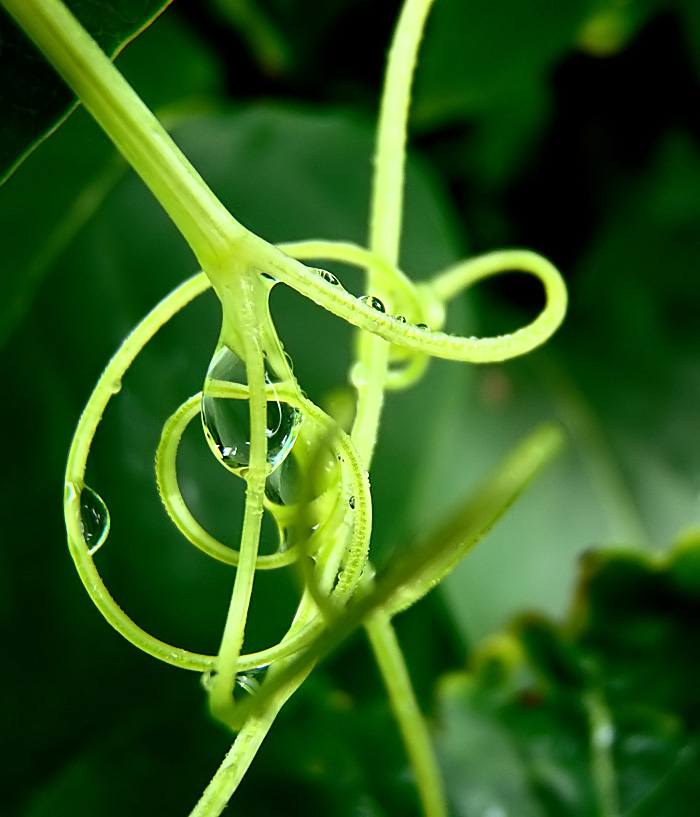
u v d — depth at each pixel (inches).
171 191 3.6
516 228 6.1
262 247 3.6
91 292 5.1
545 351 6.1
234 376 3.8
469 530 3.3
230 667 3.7
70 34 3.6
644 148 6.0
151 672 5.0
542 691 5.4
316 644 3.4
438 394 5.2
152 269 5.2
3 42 3.7
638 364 6.1
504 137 5.8
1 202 4.9
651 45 5.7
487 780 5.2
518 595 5.6
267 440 3.8
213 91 5.4
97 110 3.6
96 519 3.9
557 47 5.5
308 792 5.0
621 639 5.5
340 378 5.1
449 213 5.4
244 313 3.6
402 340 3.8
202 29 5.3
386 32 5.4
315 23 5.4
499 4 5.3
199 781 5.0
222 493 5.0
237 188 5.3
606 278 6.2
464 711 5.4
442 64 5.5
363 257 4.1
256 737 3.8
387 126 4.2
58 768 5.0
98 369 5.1
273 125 5.4
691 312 6.1
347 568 3.8
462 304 5.4
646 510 5.9
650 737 5.3
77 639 5.0
